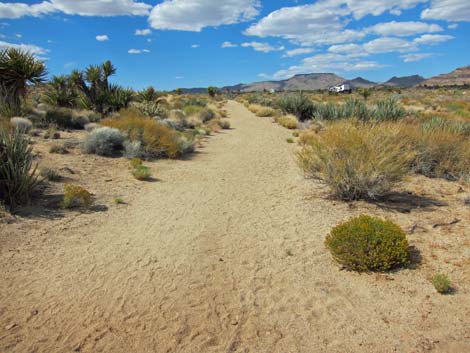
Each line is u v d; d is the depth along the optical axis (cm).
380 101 2197
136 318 409
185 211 778
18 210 688
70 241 598
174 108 3469
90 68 2258
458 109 2806
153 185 983
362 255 500
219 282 488
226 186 1002
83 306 429
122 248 586
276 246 599
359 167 787
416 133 1110
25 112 1712
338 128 883
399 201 812
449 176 1036
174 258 556
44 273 498
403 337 376
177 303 439
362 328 393
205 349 363
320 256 557
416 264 516
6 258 525
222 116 3322
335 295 455
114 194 866
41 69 1681
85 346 364
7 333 378
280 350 363
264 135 2109
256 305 437
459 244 573
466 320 397
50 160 1082
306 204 815
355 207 777
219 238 634
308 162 868
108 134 1292
